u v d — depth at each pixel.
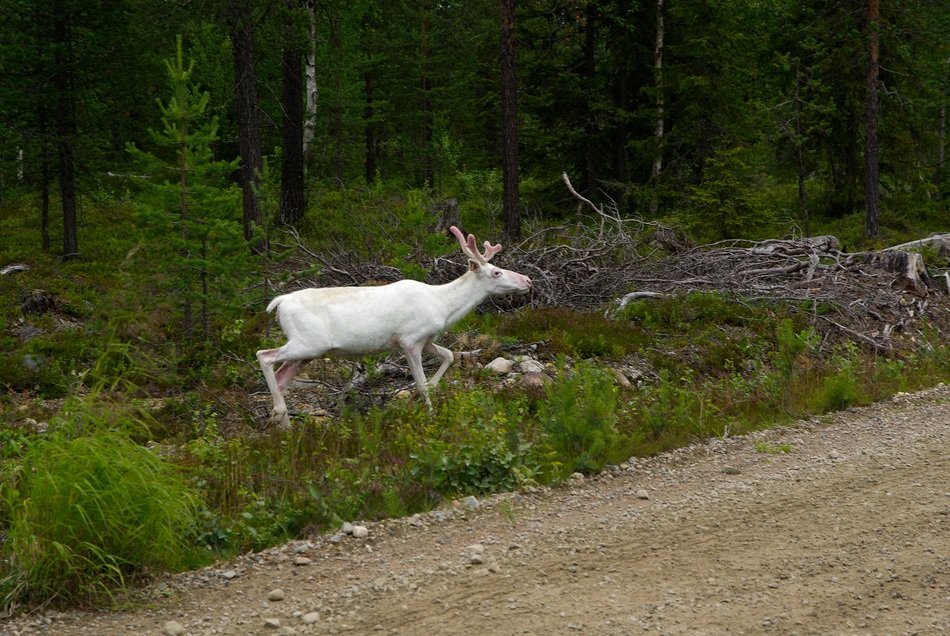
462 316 9.62
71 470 5.43
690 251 16.17
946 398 10.51
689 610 5.13
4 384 10.88
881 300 14.74
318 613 5.10
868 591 5.40
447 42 31.83
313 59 27.80
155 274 10.34
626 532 6.36
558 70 26.36
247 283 11.48
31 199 26.08
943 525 6.45
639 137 27.52
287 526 6.44
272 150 33.84
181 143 10.94
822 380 10.85
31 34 19.36
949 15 29.47
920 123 27.59
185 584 5.52
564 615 5.05
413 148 35.09
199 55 29.53
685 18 25.67
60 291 15.61
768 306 14.16
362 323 9.02
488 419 8.29
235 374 10.09
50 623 5.02
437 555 5.94
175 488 5.86
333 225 21.14
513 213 20.52
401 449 7.79
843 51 25.25
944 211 28.33
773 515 6.70
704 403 9.69
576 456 7.95
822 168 28.28
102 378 7.16
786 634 4.87
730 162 21.16
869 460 8.05
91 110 20.19
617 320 13.21
